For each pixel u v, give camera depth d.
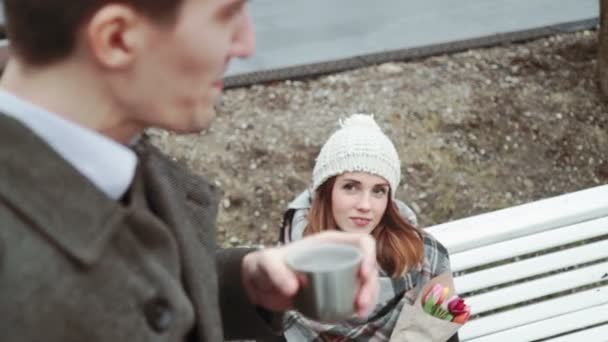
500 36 5.67
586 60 5.43
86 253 0.86
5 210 0.84
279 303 1.20
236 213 4.20
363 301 1.12
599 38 5.08
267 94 5.04
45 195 0.85
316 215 2.34
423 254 2.29
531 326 2.54
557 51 5.53
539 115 4.93
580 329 2.65
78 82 0.89
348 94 5.05
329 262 1.09
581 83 5.21
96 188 0.89
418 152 4.59
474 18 6.02
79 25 0.85
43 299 0.84
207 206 1.15
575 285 2.53
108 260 0.89
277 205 4.25
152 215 0.95
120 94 0.90
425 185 4.40
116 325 0.88
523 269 2.45
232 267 1.24
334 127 4.75
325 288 1.06
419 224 4.19
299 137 4.67
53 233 0.85
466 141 4.71
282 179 4.39
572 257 2.49
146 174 1.05
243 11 0.96
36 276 0.83
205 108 0.95
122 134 0.95
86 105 0.90
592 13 6.03
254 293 1.23
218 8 0.90
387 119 4.82
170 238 0.95
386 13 6.11
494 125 4.84
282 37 5.73
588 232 2.44
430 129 4.77
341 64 5.32
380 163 2.28
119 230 0.90
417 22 5.96
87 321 0.86
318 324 2.25
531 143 4.75
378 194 2.30
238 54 0.96
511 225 2.37
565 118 4.93
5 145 0.85
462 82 5.19
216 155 4.53
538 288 2.50
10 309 0.82
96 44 0.85
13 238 0.84
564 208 2.41
